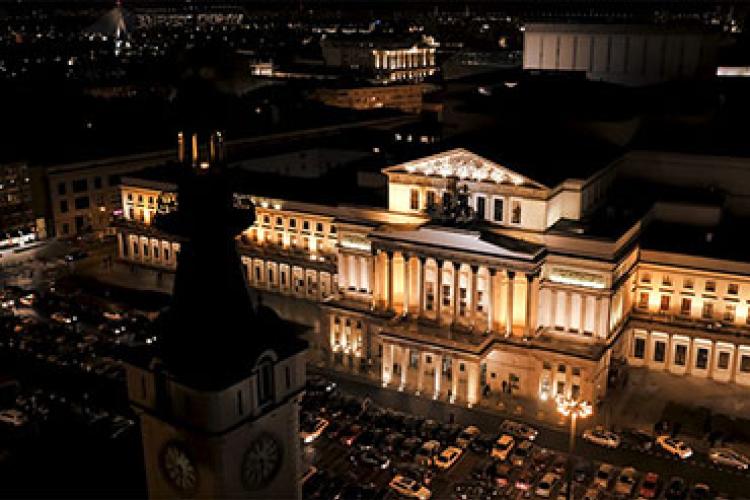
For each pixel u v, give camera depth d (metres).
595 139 145.12
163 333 35.25
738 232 135.88
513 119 147.88
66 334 138.12
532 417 116.31
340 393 122.62
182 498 36.34
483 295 124.81
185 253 34.72
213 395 33.00
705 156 140.50
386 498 94.69
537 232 122.69
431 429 110.94
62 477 40.41
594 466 103.25
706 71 171.00
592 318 120.31
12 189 188.50
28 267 179.25
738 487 98.50
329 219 156.50
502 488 97.94
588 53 178.62
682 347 128.00
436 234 124.31
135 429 46.47
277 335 36.97
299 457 39.62
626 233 122.75
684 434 110.75
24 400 106.38
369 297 138.38
